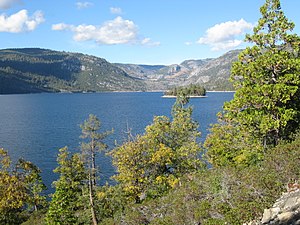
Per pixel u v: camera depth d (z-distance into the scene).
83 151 40.81
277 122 18.92
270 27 20.67
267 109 19.98
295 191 11.89
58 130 87.94
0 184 29.44
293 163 13.42
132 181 27.03
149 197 25.86
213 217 13.16
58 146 65.94
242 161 20.33
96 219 23.30
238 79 21.58
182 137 32.91
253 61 20.72
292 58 19.98
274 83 20.09
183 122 35.19
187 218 13.66
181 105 57.03
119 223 17.25
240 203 12.67
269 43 20.52
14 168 34.47
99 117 113.88
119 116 116.94
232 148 23.84
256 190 12.98
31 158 56.47
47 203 33.34
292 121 20.34
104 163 51.53
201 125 82.12
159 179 26.41
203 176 15.70
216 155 25.53
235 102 20.88
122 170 27.58
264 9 20.47
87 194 26.53
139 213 16.23
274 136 20.83
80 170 32.28
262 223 11.42
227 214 12.53
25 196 30.42
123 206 24.23
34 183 33.28
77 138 75.00
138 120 102.62
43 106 181.25
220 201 13.54
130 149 27.52
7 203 29.00
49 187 43.00
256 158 19.77
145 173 28.20
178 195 15.41
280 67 19.66
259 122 20.38
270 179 13.02
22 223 29.94
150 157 28.03
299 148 14.30
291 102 20.11
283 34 20.05
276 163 14.17
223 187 14.02
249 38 21.00
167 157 28.09
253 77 20.38
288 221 10.96
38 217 29.88
